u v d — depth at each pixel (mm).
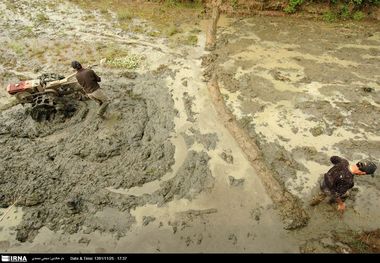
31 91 8023
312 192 6574
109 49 10562
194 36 11242
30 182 6648
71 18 12273
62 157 7168
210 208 6340
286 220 6051
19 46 10633
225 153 7355
